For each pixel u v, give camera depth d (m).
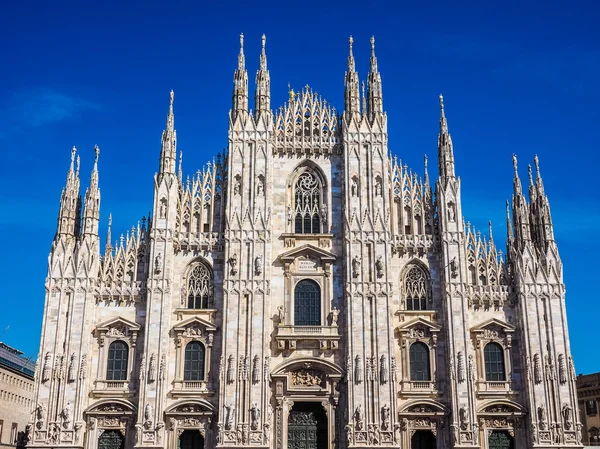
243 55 86.69
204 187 83.00
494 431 76.06
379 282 78.50
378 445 73.69
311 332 77.31
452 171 82.56
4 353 106.56
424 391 76.44
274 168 83.62
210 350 77.06
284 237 81.19
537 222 82.44
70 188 81.62
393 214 82.62
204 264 80.38
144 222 81.75
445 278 79.00
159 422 73.88
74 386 74.88
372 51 87.31
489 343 78.44
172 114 83.88
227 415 74.31
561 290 79.00
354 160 82.75
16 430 105.44
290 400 75.94
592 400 104.88
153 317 77.00
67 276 78.00
